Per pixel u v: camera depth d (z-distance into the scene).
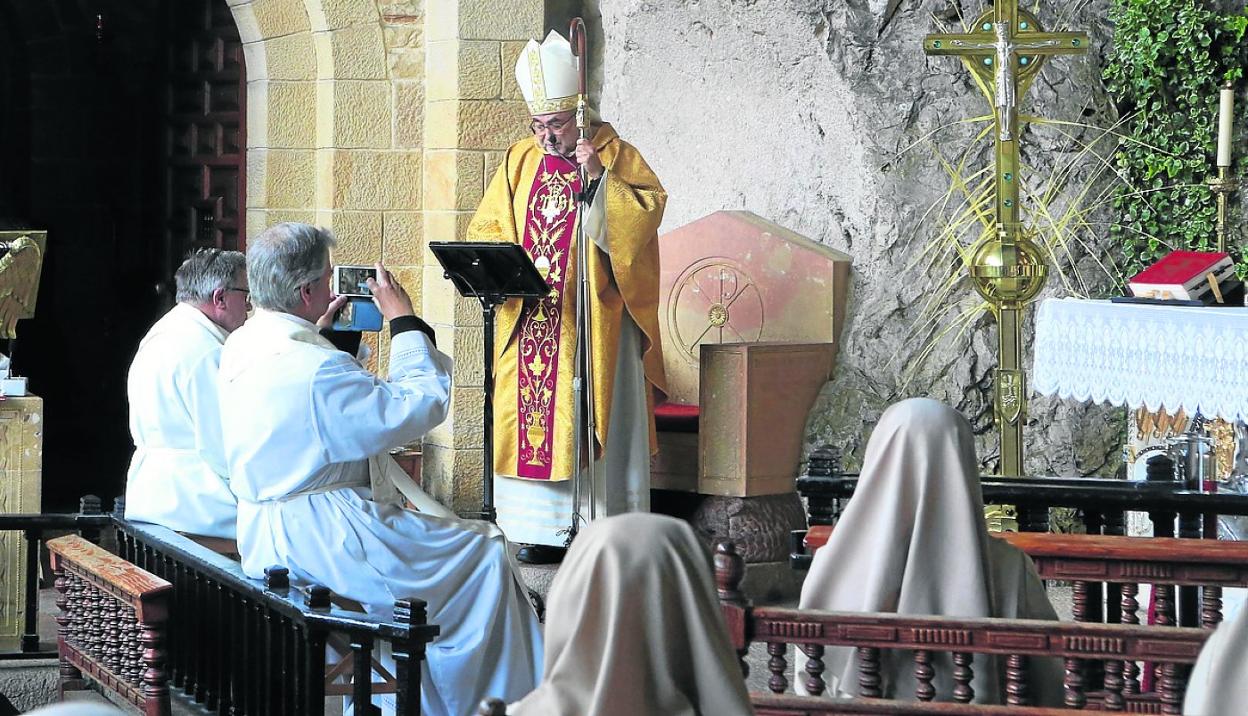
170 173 10.20
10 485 6.43
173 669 5.21
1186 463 5.14
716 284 8.23
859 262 8.03
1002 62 6.69
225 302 5.82
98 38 11.21
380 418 5.02
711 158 8.65
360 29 8.67
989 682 3.51
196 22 9.95
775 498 7.49
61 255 11.37
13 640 6.36
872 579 3.42
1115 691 3.49
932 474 3.41
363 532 4.99
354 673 4.27
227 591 4.84
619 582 2.30
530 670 5.24
